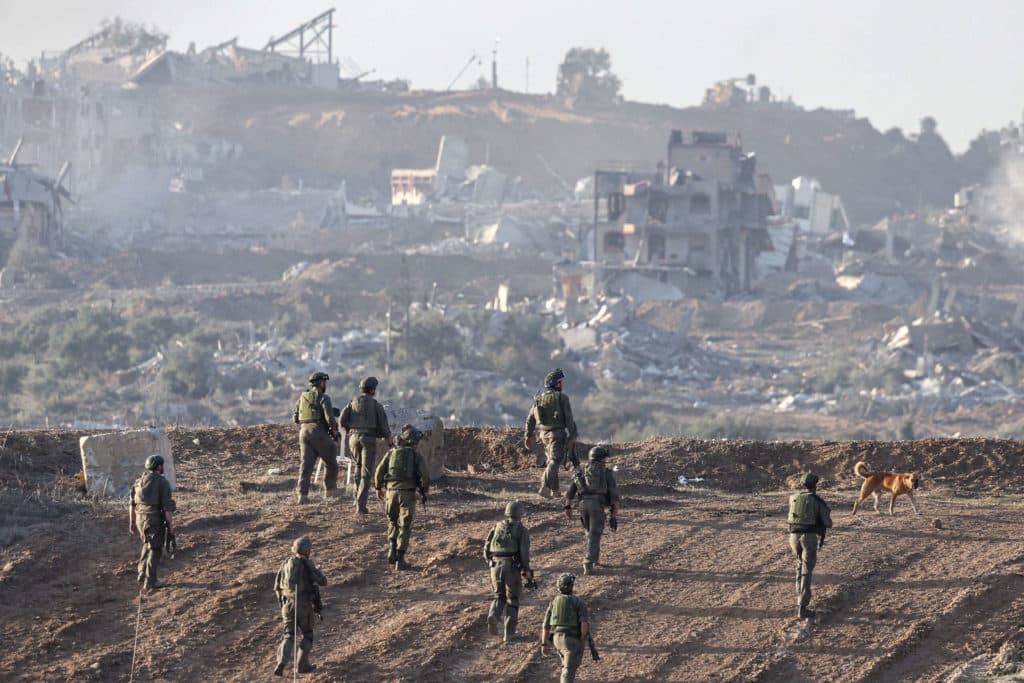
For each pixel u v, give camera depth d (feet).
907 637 139.64
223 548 165.48
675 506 191.93
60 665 133.49
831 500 195.62
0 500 178.40
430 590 153.99
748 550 167.32
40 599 148.66
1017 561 159.63
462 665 135.95
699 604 149.89
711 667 134.21
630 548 168.55
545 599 151.74
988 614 145.07
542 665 135.64
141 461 191.11
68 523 172.14
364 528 173.88
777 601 149.79
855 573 157.48
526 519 180.04
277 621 144.97
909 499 197.47
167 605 148.15
